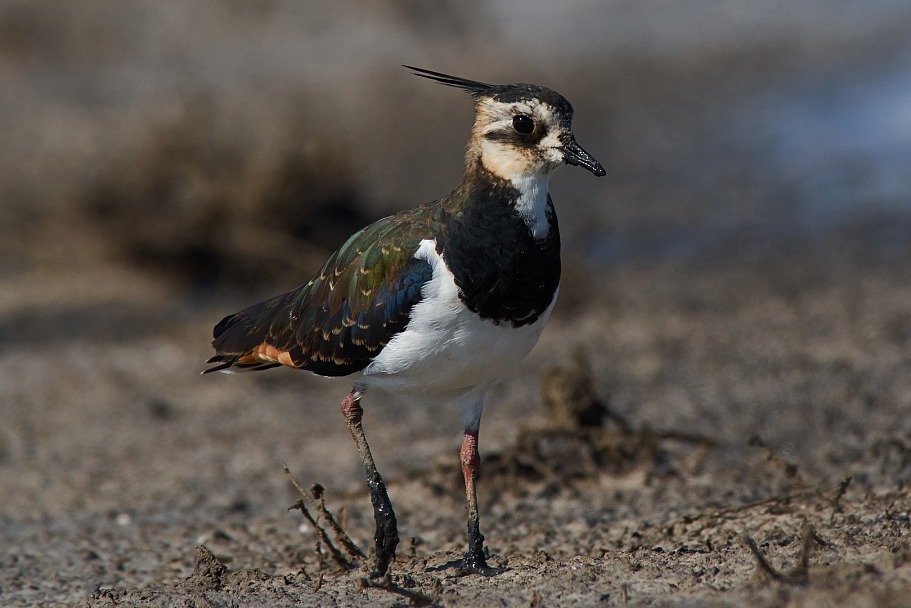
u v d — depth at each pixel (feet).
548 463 36.37
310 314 27.68
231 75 100.73
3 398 49.75
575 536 31.40
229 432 44.86
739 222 71.56
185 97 90.99
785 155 82.53
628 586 23.68
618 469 36.29
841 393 41.91
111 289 65.72
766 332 52.03
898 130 85.76
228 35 110.73
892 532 25.16
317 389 49.93
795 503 30.40
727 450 37.60
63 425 46.47
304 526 34.50
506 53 106.83
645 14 118.21
